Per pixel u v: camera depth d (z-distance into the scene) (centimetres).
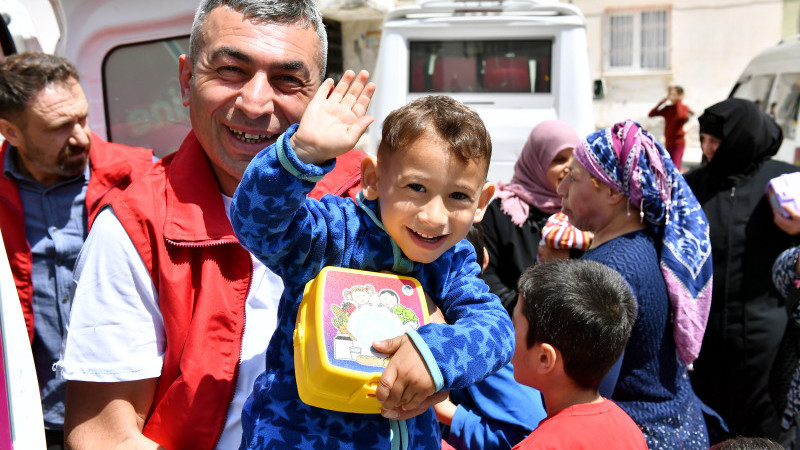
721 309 353
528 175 393
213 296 175
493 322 142
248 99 175
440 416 236
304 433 143
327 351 133
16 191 295
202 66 180
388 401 130
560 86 600
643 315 239
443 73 617
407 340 133
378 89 621
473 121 142
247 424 153
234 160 182
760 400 346
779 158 811
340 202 154
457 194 140
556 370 204
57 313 292
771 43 1675
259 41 176
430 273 154
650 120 1755
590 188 268
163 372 173
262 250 139
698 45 1712
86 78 417
